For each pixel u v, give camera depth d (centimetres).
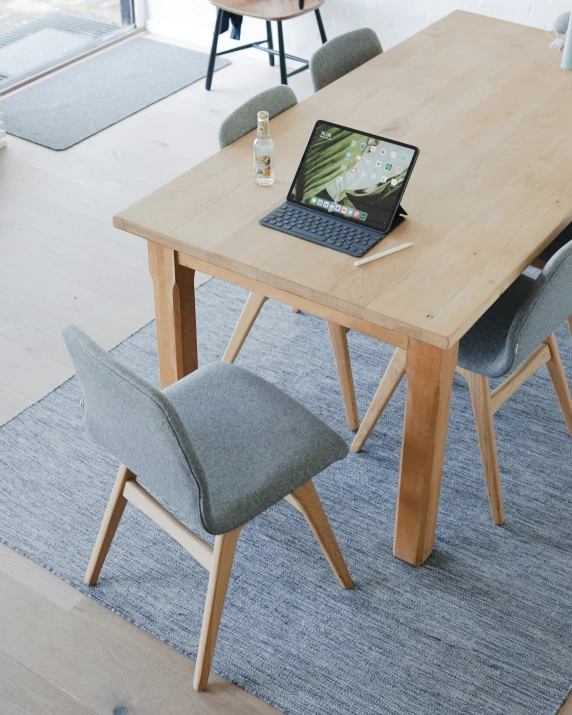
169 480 172
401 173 208
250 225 213
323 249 204
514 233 208
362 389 283
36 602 219
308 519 206
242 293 325
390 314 184
